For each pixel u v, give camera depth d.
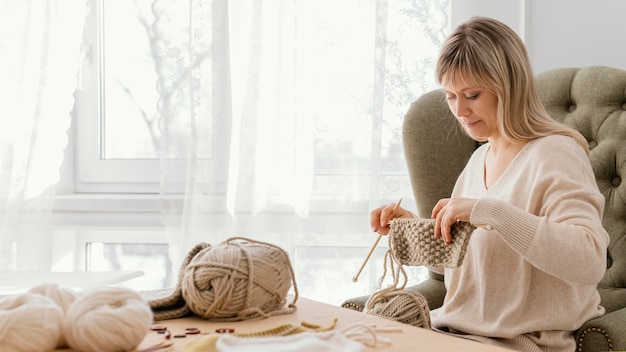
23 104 2.26
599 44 2.04
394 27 2.12
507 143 1.48
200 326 0.91
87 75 2.50
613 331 1.28
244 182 2.11
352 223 2.11
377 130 2.04
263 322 0.93
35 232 2.28
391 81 2.10
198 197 2.13
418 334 0.86
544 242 1.17
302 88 2.10
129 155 2.50
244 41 2.17
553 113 1.77
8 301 0.74
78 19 2.28
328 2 2.11
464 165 1.77
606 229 1.65
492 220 1.17
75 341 0.72
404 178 2.11
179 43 2.19
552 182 1.32
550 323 1.33
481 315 1.40
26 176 2.25
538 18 2.08
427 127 1.77
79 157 2.54
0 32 2.27
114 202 2.35
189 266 0.96
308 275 2.14
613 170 1.66
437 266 1.22
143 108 2.48
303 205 2.10
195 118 2.13
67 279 1.11
